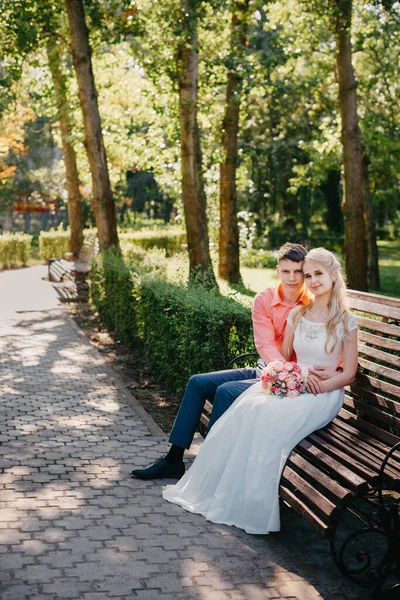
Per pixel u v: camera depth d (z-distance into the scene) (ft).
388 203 90.63
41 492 16.76
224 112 64.34
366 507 16.89
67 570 13.00
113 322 42.01
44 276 75.10
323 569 13.71
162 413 24.59
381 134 71.72
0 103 59.88
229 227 66.64
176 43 48.52
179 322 25.88
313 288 16.14
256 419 15.24
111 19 53.78
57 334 39.83
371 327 16.42
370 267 79.56
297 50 58.08
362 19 57.77
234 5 52.60
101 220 53.83
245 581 13.02
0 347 35.47
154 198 192.95
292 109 97.09
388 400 15.33
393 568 13.55
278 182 112.27
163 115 63.87
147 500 16.55
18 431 21.65
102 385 28.14
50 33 55.16
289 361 17.24
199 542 14.48
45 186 160.76
